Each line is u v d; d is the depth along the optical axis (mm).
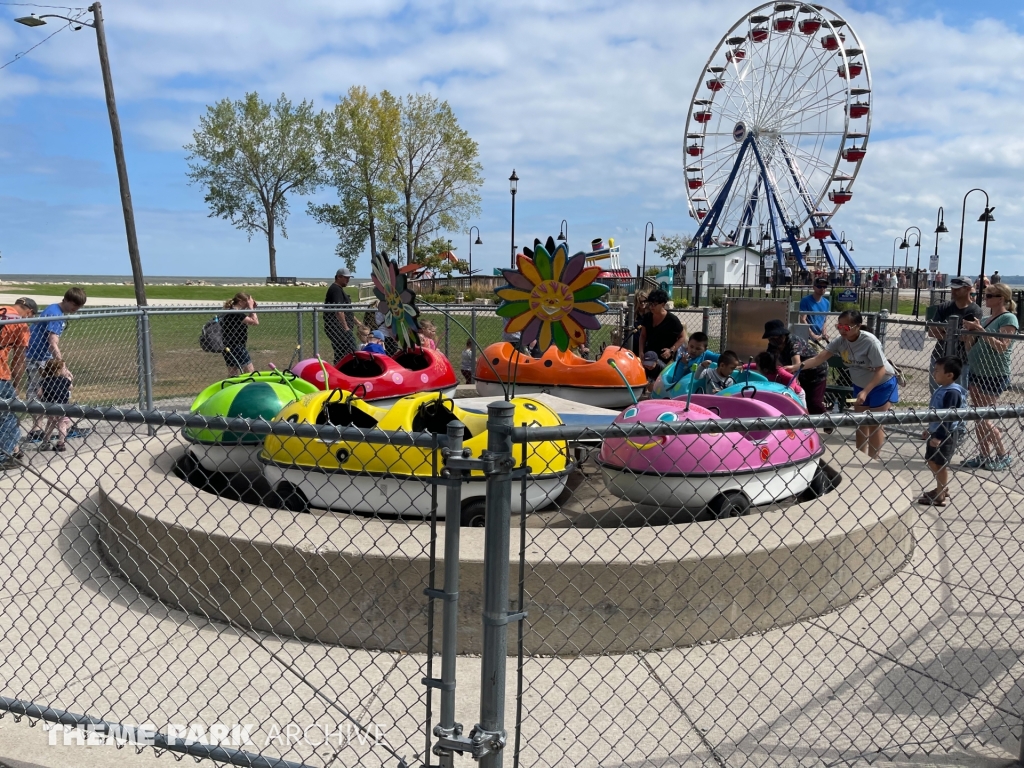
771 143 50094
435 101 58781
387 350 12617
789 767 3348
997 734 3613
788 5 44688
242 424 2918
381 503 5488
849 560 4969
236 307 11703
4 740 3488
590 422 7766
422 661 4246
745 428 2900
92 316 8914
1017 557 5734
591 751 3447
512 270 4719
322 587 4402
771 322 8844
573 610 4309
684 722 3686
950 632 4625
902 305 43469
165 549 4859
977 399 9078
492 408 2723
